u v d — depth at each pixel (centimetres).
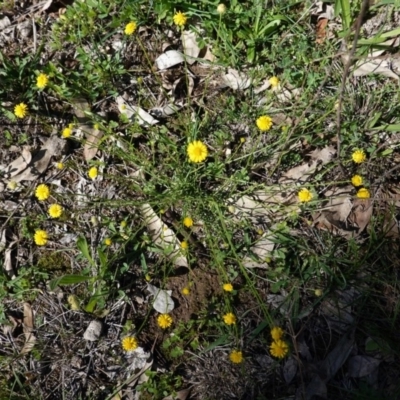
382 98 55
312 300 50
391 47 51
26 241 56
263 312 50
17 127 59
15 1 64
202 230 54
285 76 55
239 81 57
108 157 57
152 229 54
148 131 57
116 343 52
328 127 54
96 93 59
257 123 50
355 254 49
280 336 44
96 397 50
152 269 53
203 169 54
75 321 53
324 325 49
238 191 53
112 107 59
